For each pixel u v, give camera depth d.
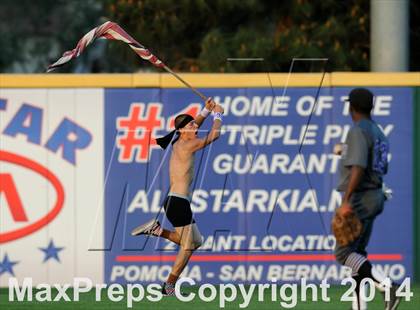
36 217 32.28
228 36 46.06
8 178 32.25
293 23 46.09
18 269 32.28
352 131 24.48
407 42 38.22
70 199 32.31
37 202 32.28
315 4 46.00
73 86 32.34
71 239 32.31
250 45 44.31
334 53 44.22
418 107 32.66
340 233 24.36
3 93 32.19
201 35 47.16
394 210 32.69
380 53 38.12
